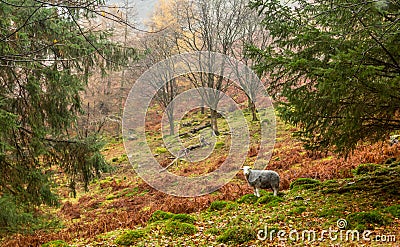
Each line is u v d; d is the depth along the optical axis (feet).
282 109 21.03
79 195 48.60
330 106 18.83
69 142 27.53
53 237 24.93
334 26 19.74
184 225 20.94
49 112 26.84
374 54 17.93
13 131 25.13
